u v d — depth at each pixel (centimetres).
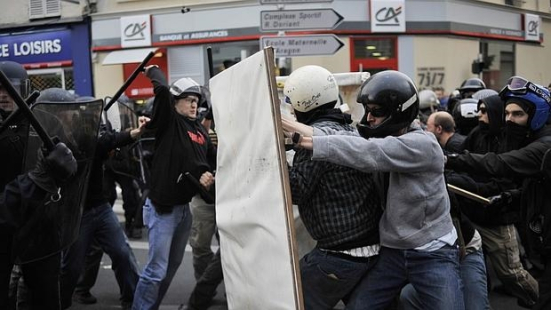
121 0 1430
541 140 324
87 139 311
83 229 420
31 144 279
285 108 363
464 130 571
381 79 254
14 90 250
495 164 318
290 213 215
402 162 242
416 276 261
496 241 410
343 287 274
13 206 278
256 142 232
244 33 1333
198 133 415
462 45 1444
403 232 257
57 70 1520
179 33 1388
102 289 541
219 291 516
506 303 471
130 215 745
